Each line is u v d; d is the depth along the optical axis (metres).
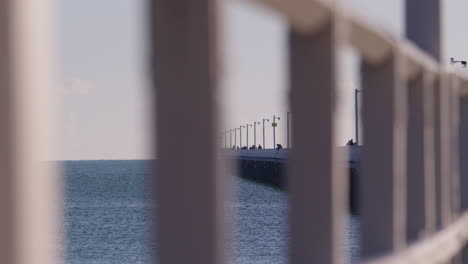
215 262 1.96
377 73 3.79
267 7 2.38
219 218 1.98
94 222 79.75
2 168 1.34
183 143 1.96
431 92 4.96
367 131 3.85
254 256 50.38
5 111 1.34
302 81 2.83
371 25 3.27
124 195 129.50
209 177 1.96
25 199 1.36
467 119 6.86
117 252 57.22
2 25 1.33
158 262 1.99
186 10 1.95
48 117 1.39
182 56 1.95
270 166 122.06
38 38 1.37
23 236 1.36
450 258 5.48
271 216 76.44
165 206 1.98
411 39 5.33
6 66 1.33
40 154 1.38
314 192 2.85
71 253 56.97
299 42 2.81
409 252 3.95
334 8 2.76
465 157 6.91
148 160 1.95
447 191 5.56
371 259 3.45
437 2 5.34
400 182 3.91
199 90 1.95
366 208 3.87
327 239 2.83
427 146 4.79
